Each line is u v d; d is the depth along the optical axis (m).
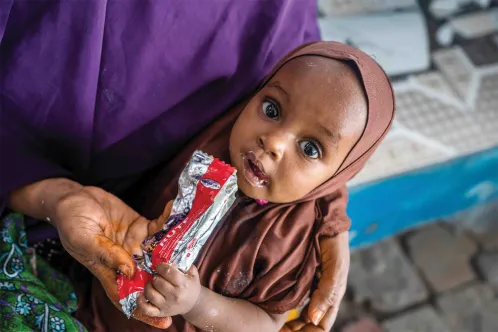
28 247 1.11
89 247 0.87
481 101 1.96
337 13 2.00
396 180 1.74
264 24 1.16
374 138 1.07
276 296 1.06
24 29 0.98
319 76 0.96
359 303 1.93
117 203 0.99
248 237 1.05
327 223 1.10
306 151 0.96
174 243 0.85
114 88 1.07
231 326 0.99
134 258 0.88
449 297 2.02
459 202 2.12
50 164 1.06
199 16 1.08
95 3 0.96
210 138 1.14
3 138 1.04
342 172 1.07
